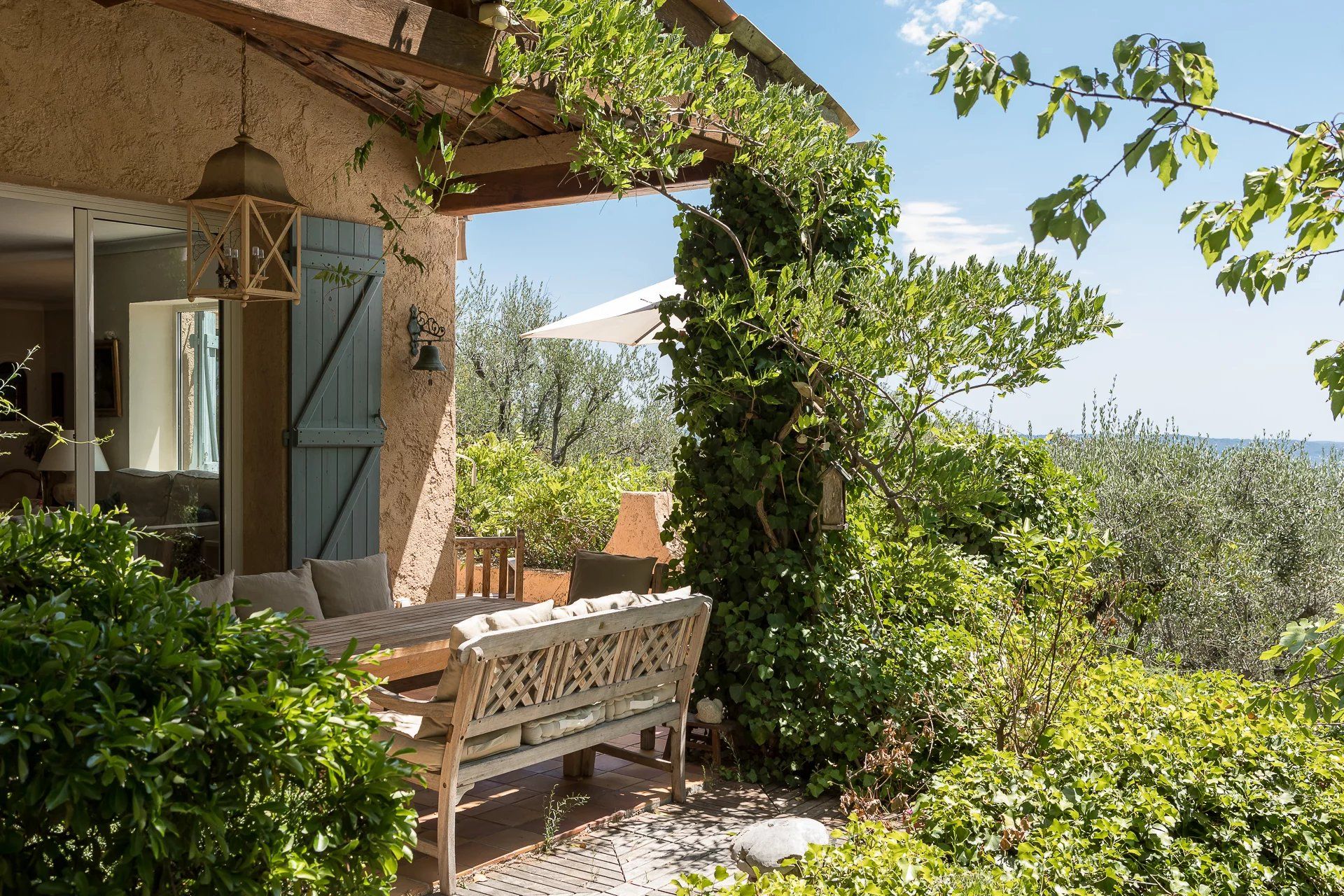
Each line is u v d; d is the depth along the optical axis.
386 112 6.40
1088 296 4.32
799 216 4.98
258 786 1.88
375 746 2.05
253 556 6.27
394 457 6.85
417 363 6.86
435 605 5.43
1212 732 3.85
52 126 4.95
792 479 5.08
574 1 3.77
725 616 5.06
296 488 6.11
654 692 4.38
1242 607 7.16
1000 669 4.39
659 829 4.12
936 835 3.36
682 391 5.14
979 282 4.39
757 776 4.77
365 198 6.52
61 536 2.19
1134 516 7.53
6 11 4.74
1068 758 3.82
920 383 4.46
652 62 4.10
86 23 5.05
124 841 1.73
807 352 4.54
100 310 5.34
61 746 1.69
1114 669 4.54
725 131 4.63
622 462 12.20
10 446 6.27
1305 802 3.51
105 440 5.40
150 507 5.68
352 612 5.43
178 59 5.46
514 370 14.22
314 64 5.88
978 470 4.68
